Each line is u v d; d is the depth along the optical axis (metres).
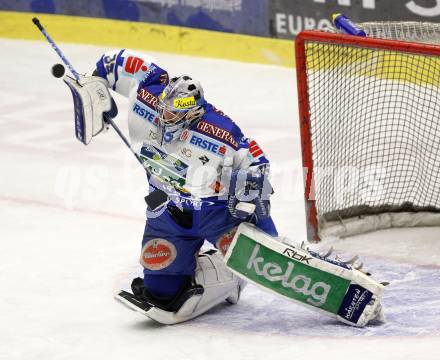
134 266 16.67
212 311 14.47
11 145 25.00
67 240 18.20
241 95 29.08
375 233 18.30
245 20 31.66
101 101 14.09
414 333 13.12
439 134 21.23
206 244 18.11
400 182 19.34
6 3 35.50
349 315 13.44
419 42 16.78
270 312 14.37
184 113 12.92
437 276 15.79
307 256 13.17
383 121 22.59
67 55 33.34
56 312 14.43
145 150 13.79
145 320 14.08
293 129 26.00
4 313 14.38
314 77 18.30
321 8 29.89
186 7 32.59
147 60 14.00
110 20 34.00
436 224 18.52
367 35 17.31
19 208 20.36
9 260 17.00
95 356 12.63
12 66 32.44
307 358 12.20
